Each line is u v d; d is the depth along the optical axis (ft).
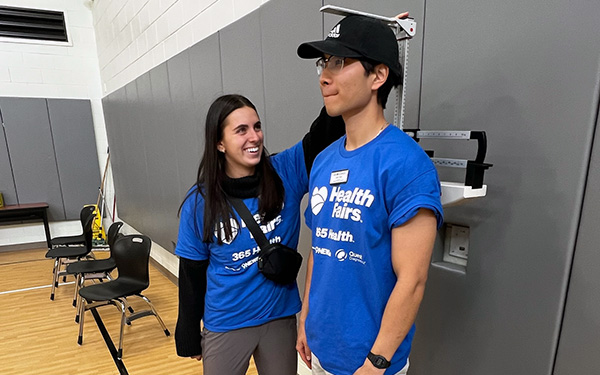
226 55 7.82
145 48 12.47
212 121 3.74
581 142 2.91
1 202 17.15
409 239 2.42
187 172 10.35
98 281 13.67
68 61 18.35
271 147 6.97
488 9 3.40
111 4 14.98
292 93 6.15
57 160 18.44
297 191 4.34
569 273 3.12
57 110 18.15
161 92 11.37
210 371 4.26
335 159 3.02
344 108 2.71
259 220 3.95
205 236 3.87
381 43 2.56
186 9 9.39
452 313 4.12
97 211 18.38
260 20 6.64
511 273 3.53
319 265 3.07
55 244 14.15
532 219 3.31
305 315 3.74
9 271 14.84
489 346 3.80
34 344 8.92
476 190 3.06
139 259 9.12
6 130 17.13
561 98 2.99
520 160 3.33
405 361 3.03
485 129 3.56
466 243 4.08
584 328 3.07
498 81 3.40
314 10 5.43
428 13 3.95
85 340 9.07
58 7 17.74
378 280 2.68
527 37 3.15
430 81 4.03
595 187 2.88
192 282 4.21
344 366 2.96
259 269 3.98
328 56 2.74
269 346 4.35
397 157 2.50
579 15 2.81
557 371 3.30
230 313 4.10
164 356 8.31
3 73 17.06
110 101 17.20
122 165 17.06
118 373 7.68
